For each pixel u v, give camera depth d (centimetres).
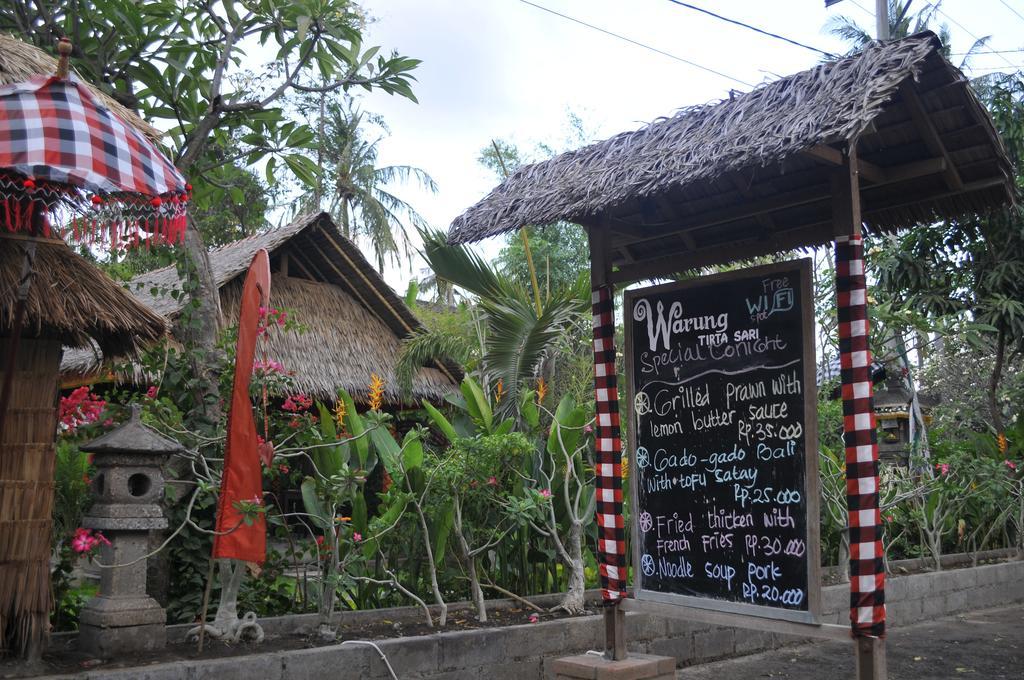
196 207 815
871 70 378
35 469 470
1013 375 1548
